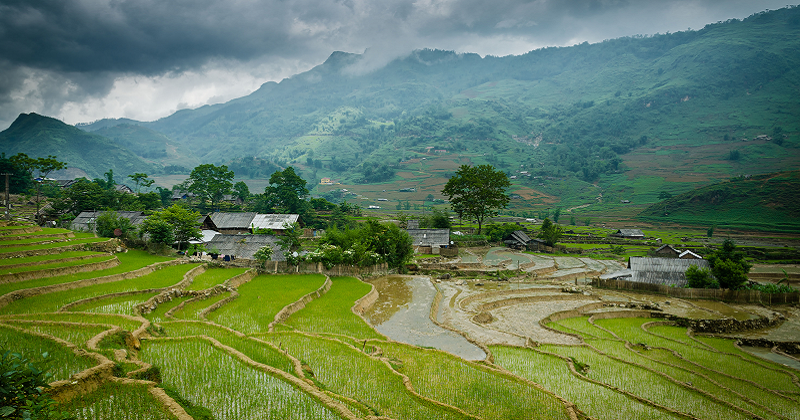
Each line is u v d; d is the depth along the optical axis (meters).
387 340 35.50
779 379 37.81
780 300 67.81
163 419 15.03
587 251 118.44
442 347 37.41
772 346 49.84
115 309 31.78
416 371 28.39
